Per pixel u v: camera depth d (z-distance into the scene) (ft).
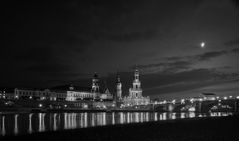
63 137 268.62
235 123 367.66
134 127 303.27
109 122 553.23
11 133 362.53
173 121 363.35
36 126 472.03
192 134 301.84
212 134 305.94
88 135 271.69
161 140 274.16
